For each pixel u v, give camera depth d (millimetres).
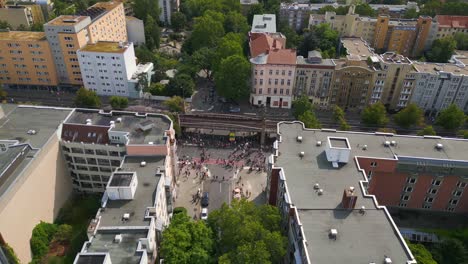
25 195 112812
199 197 141375
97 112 143375
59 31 193250
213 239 101375
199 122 172875
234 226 98062
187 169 154875
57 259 113875
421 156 121438
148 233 95562
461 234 121312
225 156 163625
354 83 193750
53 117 138875
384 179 124875
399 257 83625
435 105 197500
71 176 140375
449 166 119500
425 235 124062
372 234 89562
